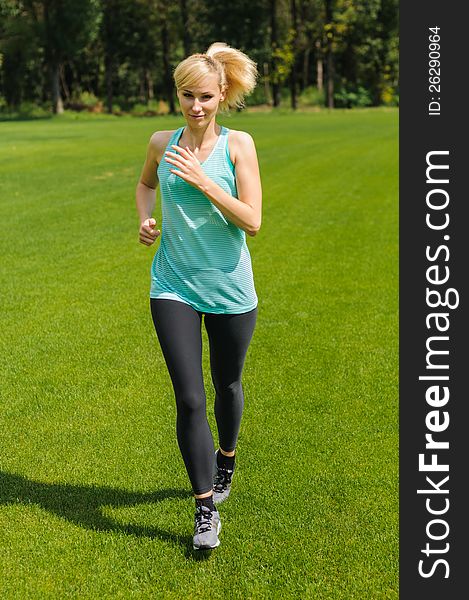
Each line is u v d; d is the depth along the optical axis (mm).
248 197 3266
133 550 3266
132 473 3924
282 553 3240
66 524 3455
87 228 10562
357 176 16469
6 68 55812
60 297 7172
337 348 5848
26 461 4043
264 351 5773
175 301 3293
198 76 3137
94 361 5535
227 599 2959
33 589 3004
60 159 19984
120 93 66688
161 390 5020
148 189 3689
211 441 3266
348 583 3057
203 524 3191
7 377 5219
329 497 3695
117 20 57750
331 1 58062
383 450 4203
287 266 8469
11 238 9828
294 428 4453
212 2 57938
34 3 51406
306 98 64125
